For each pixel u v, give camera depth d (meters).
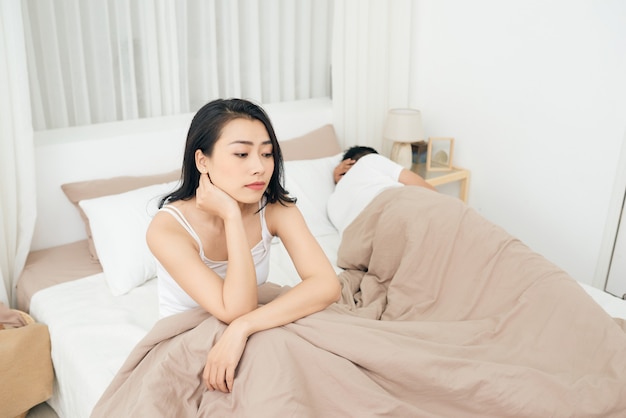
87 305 1.93
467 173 3.15
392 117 3.02
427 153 3.23
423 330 1.50
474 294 1.76
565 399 1.29
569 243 2.83
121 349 1.70
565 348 1.47
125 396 1.35
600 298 1.99
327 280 1.43
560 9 2.61
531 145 2.87
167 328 1.39
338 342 1.29
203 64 2.74
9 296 2.20
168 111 2.72
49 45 2.35
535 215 2.94
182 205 1.44
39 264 2.20
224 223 1.40
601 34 2.49
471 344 1.50
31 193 2.13
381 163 2.57
